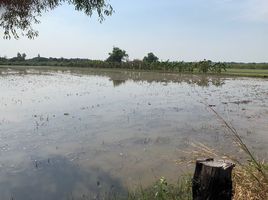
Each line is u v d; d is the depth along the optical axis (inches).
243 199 205.5
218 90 1253.7
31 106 779.4
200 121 618.8
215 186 170.6
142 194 275.1
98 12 417.1
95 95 1035.3
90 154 410.6
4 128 537.6
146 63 3277.6
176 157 396.2
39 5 406.6
